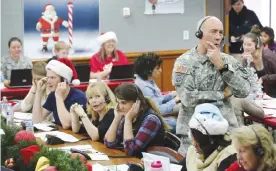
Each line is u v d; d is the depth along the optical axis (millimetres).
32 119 7316
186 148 5586
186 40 13148
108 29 12398
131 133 5621
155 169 4168
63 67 7156
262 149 3850
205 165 4453
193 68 5559
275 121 6941
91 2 12156
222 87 5520
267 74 9516
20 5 11594
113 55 10539
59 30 11945
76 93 7207
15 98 9203
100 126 6242
